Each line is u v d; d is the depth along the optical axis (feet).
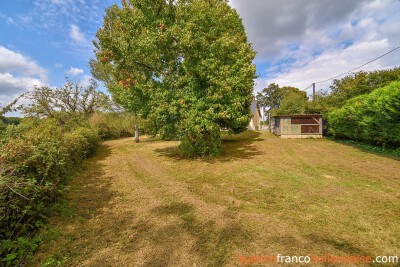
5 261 8.15
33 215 10.82
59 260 8.50
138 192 16.39
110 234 10.37
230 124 41.42
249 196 14.66
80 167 25.22
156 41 25.18
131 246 9.33
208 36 27.84
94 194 16.05
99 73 54.60
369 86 54.19
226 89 25.18
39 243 9.63
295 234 9.76
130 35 27.68
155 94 26.43
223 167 23.38
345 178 17.84
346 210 11.94
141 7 27.35
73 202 14.39
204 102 25.79
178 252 8.79
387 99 26.86
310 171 20.45
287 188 15.81
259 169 21.72
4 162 10.12
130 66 28.76
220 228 10.54
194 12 27.17
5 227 9.32
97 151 39.78
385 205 12.47
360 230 9.91
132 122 63.16
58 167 14.52
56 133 22.15
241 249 8.82
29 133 16.26
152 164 26.91
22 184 9.82
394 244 8.80
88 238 10.06
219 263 8.03
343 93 61.41
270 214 11.84
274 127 72.38
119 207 13.58
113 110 67.97
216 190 16.19
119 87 31.37
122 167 25.64
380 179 17.34
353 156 27.76
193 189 16.65
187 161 27.76
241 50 32.37
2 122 17.51
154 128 30.04
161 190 16.69
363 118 34.35
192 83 26.48
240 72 28.27
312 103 67.26
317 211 11.94
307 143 43.88
